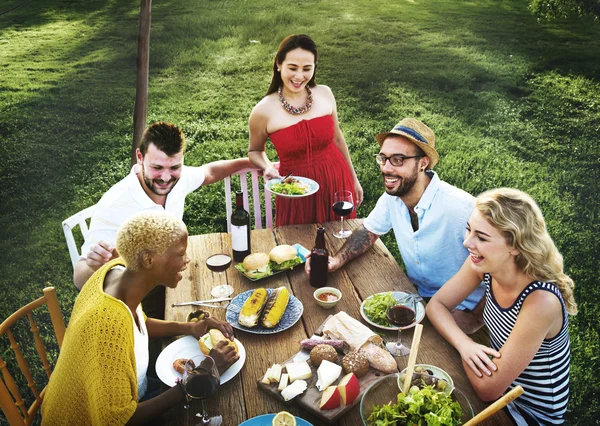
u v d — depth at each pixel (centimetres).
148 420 179
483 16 1239
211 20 1186
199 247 297
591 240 526
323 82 934
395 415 167
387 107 851
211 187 617
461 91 907
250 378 201
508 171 668
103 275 191
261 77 966
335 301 240
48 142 759
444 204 261
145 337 211
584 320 409
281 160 389
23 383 356
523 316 197
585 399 338
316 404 183
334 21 1206
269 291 245
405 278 265
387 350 212
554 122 809
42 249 530
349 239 287
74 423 184
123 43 1097
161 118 812
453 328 219
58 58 1038
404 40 1115
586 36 1124
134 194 276
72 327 178
